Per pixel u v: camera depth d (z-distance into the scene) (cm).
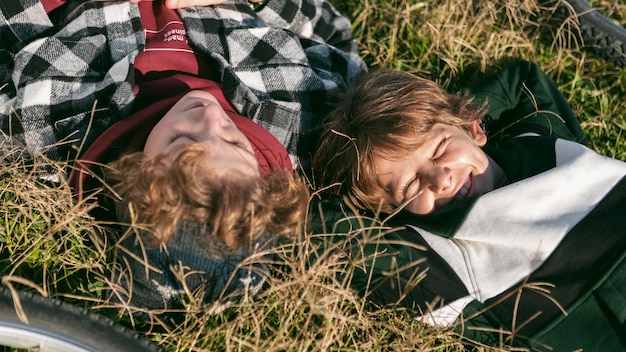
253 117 173
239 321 144
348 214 165
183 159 132
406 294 155
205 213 133
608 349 153
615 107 212
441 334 154
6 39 174
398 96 173
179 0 176
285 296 147
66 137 155
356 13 223
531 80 198
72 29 171
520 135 188
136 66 168
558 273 156
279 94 180
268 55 182
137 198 136
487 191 170
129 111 162
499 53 218
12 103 164
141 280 144
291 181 150
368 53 217
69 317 128
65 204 154
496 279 157
